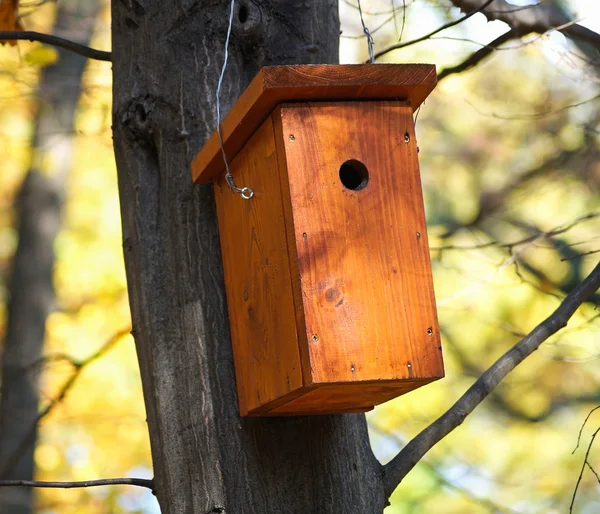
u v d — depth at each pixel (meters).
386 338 5.95
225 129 6.46
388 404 18.36
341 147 6.15
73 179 19.33
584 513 18.50
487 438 19.02
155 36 7.19
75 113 17.73
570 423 19.09
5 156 18.95
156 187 7.12
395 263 6.08
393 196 6.18
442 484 17.97
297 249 5.93
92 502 18.39
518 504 18.39
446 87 18.11
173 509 6.53
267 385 6.24
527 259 16.95
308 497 6.42
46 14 17.09
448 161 18.36
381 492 6.73
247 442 6.51
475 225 16.86
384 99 6.31
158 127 7.07
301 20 7.30
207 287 6.83
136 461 18.73
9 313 16.78
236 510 6.37
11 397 16.12
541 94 17.39
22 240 17.16
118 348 18.64
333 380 5.80
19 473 15.77
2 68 15.70
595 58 9.66
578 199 17.19
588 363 18.92
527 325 17.47
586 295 7.84
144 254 7.00
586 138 15.40
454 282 17.72
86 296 18.91
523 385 19.23
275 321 6.17
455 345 18.19
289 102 6.14
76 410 18.45
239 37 7.12
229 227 6.75
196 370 6.69
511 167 18.12
